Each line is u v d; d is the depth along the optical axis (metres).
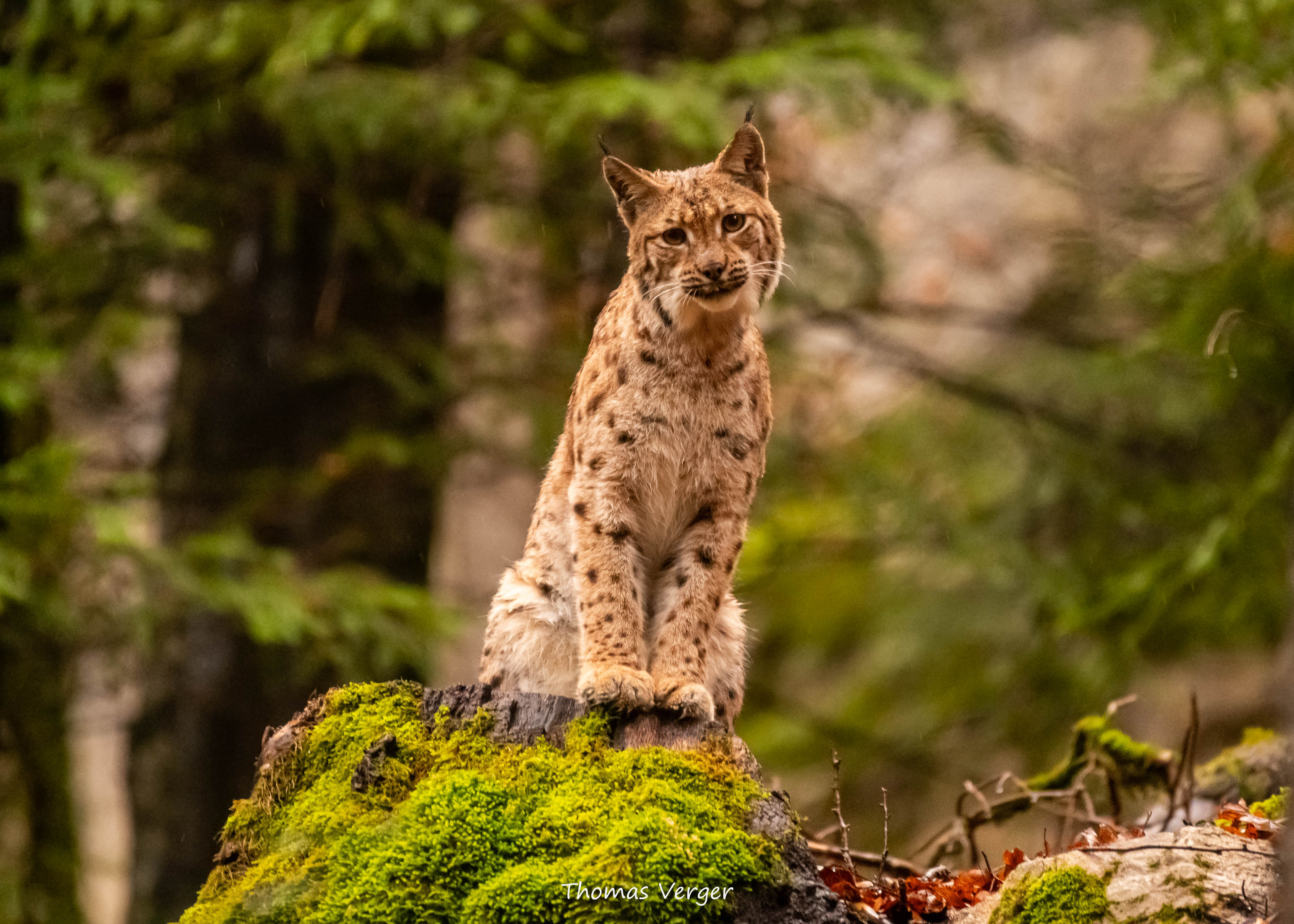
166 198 12.84
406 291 13.81
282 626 10.85
